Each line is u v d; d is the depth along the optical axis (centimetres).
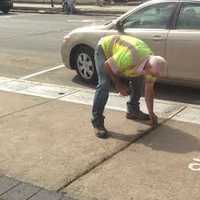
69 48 779
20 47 1147
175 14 674
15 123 580
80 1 2680
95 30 744
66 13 2277
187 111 618
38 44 1188
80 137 530
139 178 433
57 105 651
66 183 425
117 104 646
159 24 686
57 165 461
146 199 397
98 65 523
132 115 580
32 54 1048
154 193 406
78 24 1678
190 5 666
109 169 451
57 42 1216
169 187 416
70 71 864
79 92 717
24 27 1576
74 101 669
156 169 450
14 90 735
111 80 537
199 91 712
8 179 434
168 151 491
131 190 412
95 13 2250
